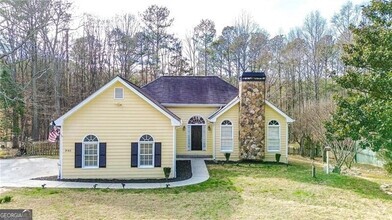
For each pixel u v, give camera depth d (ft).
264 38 165.99
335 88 122.01
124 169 59.16
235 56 167.53
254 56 165.07
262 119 77.82
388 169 57.98
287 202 42.06
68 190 48.91
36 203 40.86
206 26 173.06
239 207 39.37
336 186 52.24
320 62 149.59
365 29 54.75
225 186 51.31
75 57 139.74
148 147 60.13
